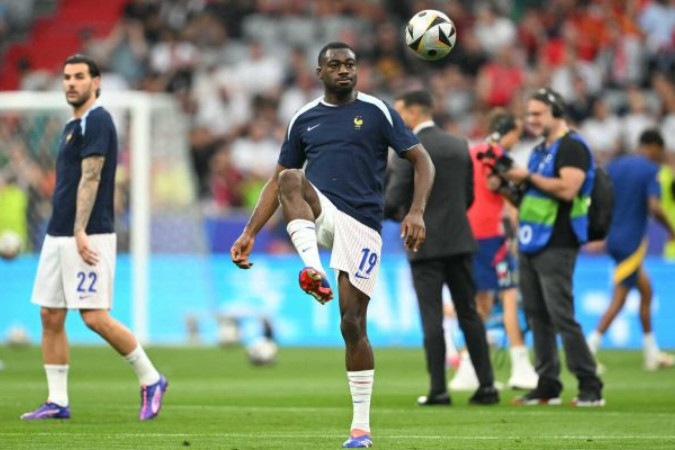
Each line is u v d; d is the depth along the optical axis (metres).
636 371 54.66
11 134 76.12
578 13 95.75
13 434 30.08
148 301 74.50
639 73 93.00
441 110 92.00
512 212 47.91
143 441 28.55
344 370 55.03
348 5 100.56
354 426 27.16
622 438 29.30
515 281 46.16
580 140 38.25
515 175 38.12
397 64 95.56
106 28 106.44
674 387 46.44
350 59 27.84
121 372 53.53
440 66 95.75
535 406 38.56
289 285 73.31
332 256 27.05
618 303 54.56
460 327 39.31
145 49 99.62
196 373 53.38
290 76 96.44
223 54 99.25
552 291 38.19
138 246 71.00
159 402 34.25
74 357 62.03
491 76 90.31
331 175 27.48
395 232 73.44
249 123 93.50
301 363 59.03
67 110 73.38
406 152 27.88
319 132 27.80
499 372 53.81
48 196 76.12
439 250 38.38
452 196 38.59
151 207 78.56
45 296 34.16
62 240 33.94
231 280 74.44
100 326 33.88
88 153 33.56
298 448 27.06
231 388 45.97
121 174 76.44
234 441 28.56
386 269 71.62
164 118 79.25
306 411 36.84
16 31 106.12
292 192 26.28
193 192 79.31
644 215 54.59
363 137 27.67
